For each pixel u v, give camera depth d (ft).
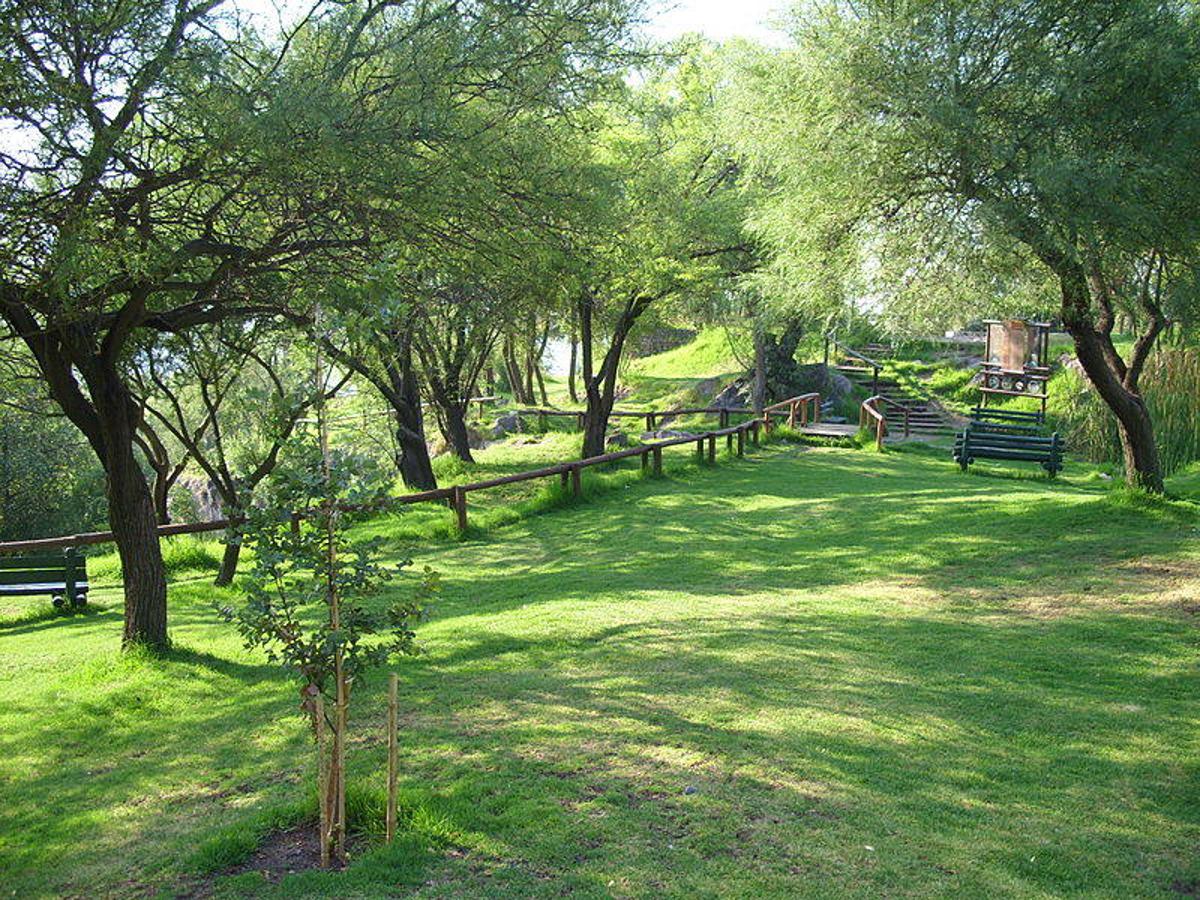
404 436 71.00
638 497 61.26
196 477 106.73
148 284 28.96
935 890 14.90
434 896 14.80
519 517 57.67
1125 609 29.99
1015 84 36.73
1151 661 25.38
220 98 28.02
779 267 47.62
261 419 16.74
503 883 15.17
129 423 31.94
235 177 29.89
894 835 16.63
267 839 17.52
